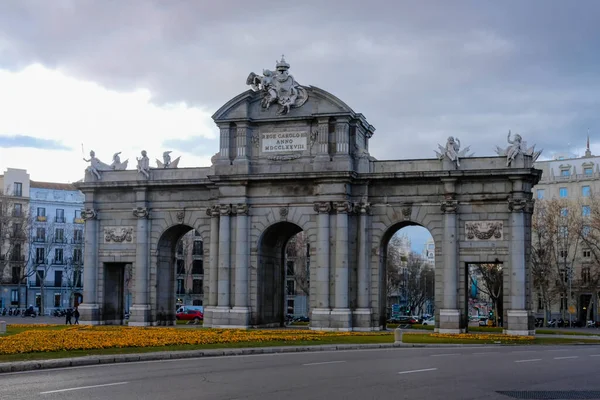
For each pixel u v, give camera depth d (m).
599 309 137.00
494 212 70.56
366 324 72.38
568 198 146.88
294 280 146.00
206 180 77.19
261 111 75.31
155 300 79.38
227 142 75.56
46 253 136.75
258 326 74.88
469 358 42.03
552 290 125.25
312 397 25.91
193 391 27.08
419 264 193.50
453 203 70.81
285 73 74.62
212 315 75.25
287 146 74.44
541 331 80.12
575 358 42.50
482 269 114.69
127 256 80.38
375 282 73.38
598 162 148.25
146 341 48.31
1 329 58.28
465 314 70.75
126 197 80.81
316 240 73.06
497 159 70.75
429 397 26.14
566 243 119.75
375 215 73.69
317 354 44.81
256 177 73.81
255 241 74.81
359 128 75.88
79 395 25.77
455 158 71.12
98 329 66.75
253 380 30.38
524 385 29.56
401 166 73.19
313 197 73.69
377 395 26.48
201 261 151.00
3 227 130.50
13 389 27.19
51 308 149.00
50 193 152.75
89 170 81.38
